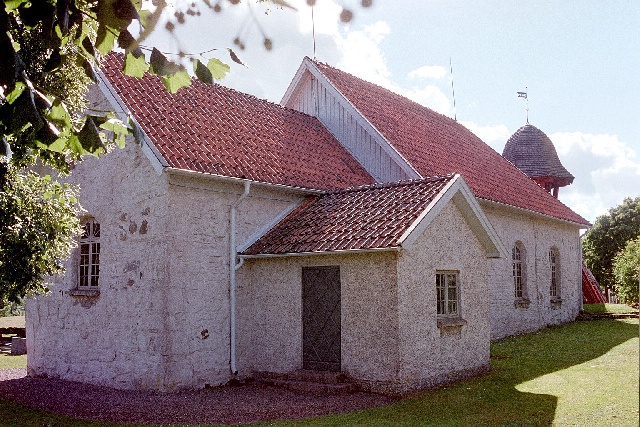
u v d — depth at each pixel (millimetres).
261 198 13086
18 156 7035
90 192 12578
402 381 10242
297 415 9125
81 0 3578
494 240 12781
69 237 9070
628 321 23672
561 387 10766
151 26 3000
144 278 11398
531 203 21641
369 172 17312
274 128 16047
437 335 11211
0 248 7738
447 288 11820
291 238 12078
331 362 11297
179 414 9258
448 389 10766
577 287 25500
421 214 10758
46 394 11086
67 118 3629
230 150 13195
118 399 10445
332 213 12625
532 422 8391
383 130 17812
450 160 19719
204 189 11891
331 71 19812
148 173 11578
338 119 18359
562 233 24453
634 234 44875
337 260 11203
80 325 12523
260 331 12320
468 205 12062
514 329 19500
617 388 10492
